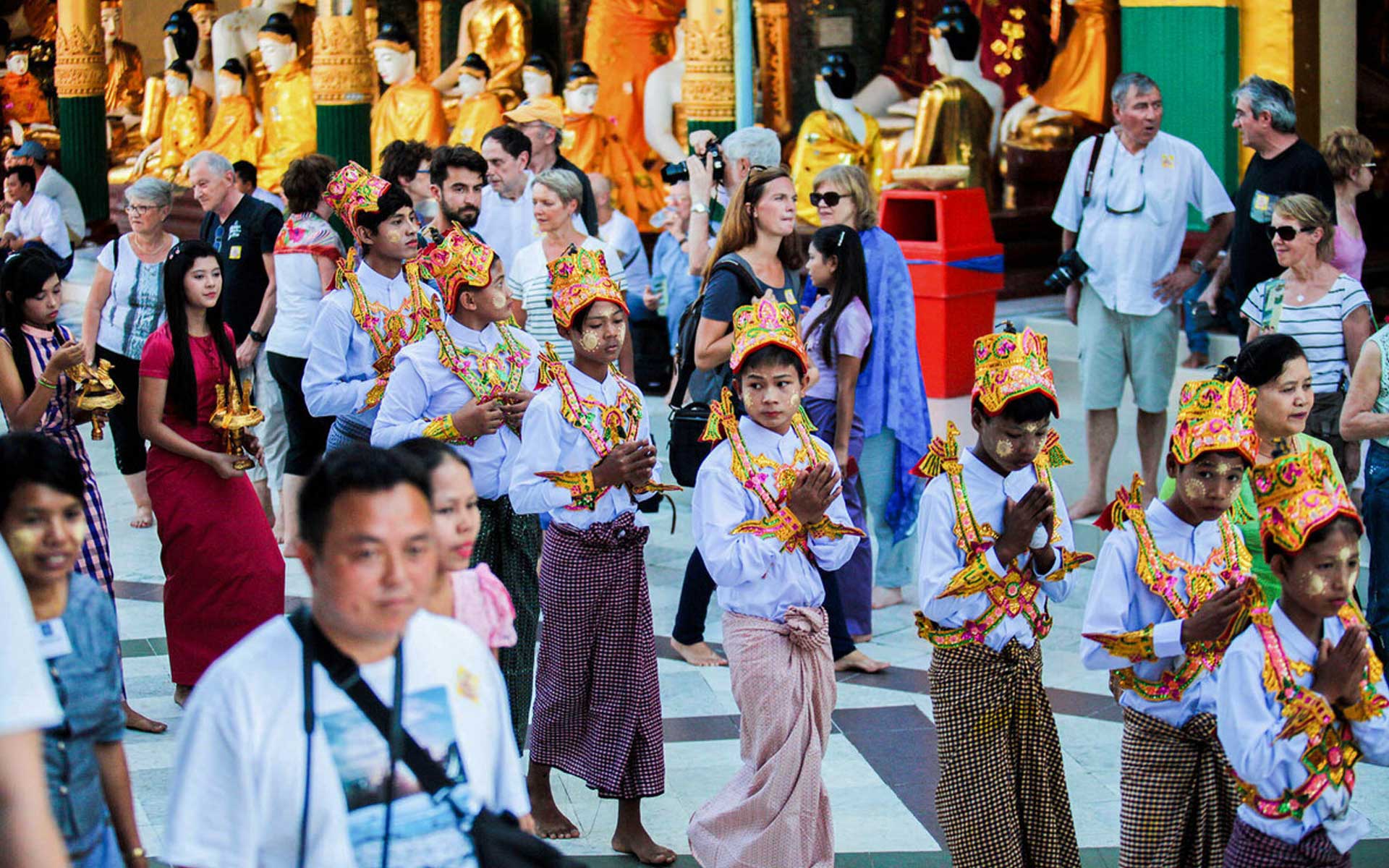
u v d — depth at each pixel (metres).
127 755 7.50
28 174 16.73
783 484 5.79
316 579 3.43
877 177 16.31
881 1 17.95
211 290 7.70
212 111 22.69
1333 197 10.28
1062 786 5.68
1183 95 14.22
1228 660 4.71
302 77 20.39
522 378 7.06
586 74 17.70
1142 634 5.15
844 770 7.43
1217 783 5.24
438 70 21.39
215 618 7.98
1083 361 11.27
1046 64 16.53
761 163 9.52
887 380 9.08
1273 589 6.47
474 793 3.53
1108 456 11.27
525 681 6.86
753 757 5.80
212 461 7.82
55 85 27.47
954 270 12.52
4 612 2.74
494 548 6.83
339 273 8.27
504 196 10.98
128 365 11.47
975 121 16.19
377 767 3.41
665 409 13.66
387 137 18.89
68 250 16.80
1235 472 5.20
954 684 5.50
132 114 26.09
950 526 5.49
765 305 5.85
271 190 20.00
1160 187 10.92
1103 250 11.02
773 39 18.27
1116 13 15.82
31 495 4.14
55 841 2.76
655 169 18.42
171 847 3.33
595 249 9.77
